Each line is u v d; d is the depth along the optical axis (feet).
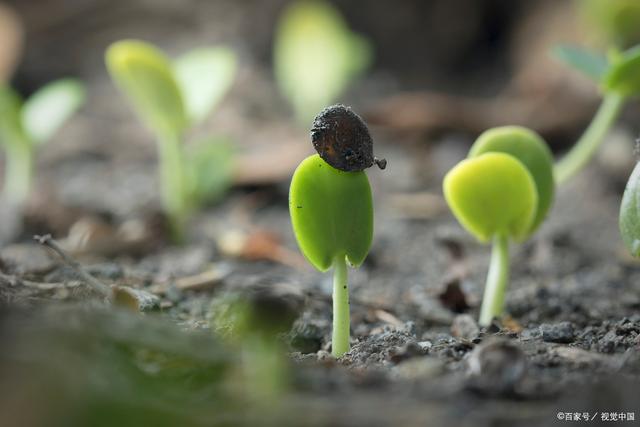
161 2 2.62
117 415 0.90
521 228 1.13
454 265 1.37
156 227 1.44
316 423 0.91
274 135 2.05
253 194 1.69
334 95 2.23
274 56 2.60
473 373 0.97
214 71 1.42
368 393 0.94
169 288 1.20
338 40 2.15
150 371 0.94
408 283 1.34
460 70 2.79
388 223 1.56
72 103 1.53
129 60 1.32
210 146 1.53
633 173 1.06
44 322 0.94
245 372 0.95
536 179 1.14
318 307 1.20
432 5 2.76
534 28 2.65
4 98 1.46
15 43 2.37
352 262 1.05
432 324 1.19
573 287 1.29
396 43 2.76
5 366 0.90
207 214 1.60
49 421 0.89
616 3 1.47
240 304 0.98
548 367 0.99
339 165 1.02
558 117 2.08
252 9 2.63
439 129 2.05
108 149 1.99
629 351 1.01
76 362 0.91
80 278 1.12
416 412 0.92
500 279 1.15
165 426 0.90
